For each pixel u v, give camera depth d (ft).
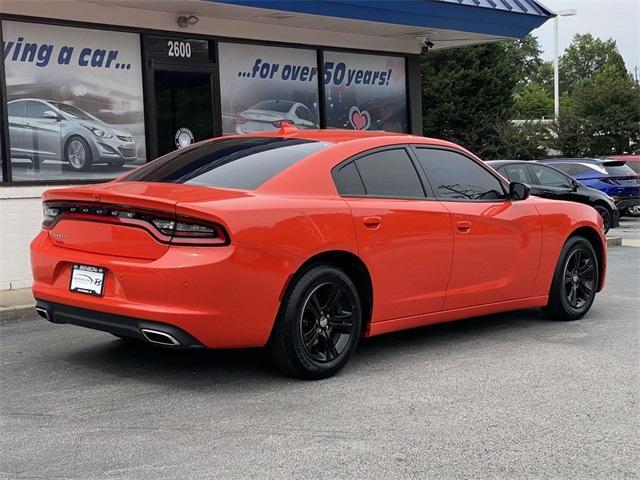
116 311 15.64
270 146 18.65
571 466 12.51
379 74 43.73
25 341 20.90
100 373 17.65
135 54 33.42
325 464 12.45
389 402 15.65
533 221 22.06
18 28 29.76
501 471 12.28
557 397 16.10
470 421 14.57
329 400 15.72
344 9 35.17
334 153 18.06
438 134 123.24
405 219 18.49
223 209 15.34
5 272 29.30
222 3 31.65
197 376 17.40
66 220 17.02
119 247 15.93
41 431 13.89
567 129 111.75
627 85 131.23
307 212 16.57
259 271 15.61
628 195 64.23
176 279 15.01
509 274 21.45
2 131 29.37
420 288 19.02
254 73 38.14
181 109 35.29
